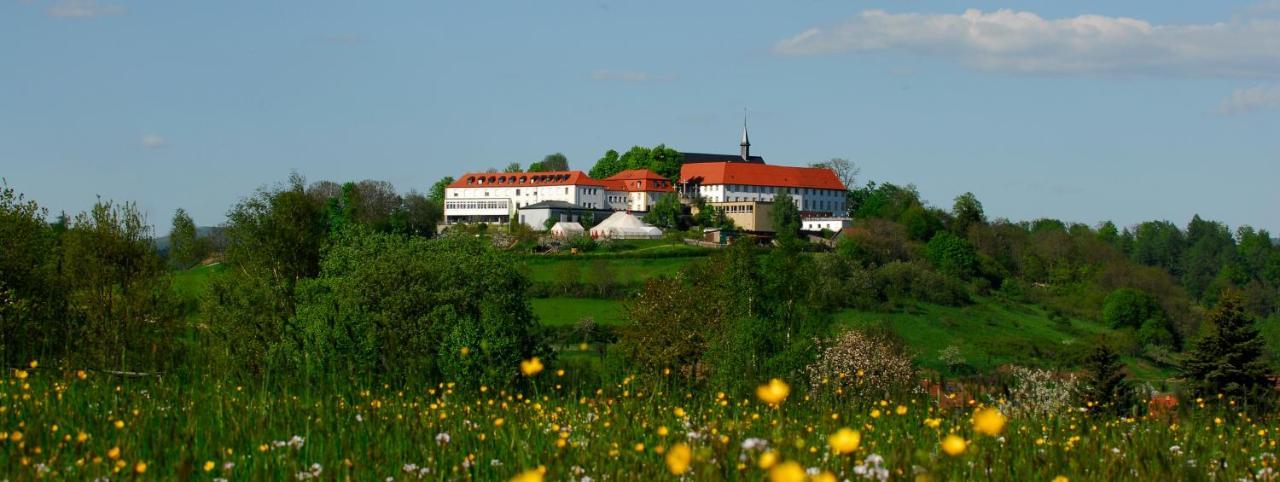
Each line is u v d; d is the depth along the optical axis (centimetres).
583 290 11638
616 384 1861
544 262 14650
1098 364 4550
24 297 4038
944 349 10719
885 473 923
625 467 1087
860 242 16075
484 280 5725
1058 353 10606
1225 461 1204
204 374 2028
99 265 4972
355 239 6412
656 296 6228
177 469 1095
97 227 5228
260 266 7688
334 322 2881
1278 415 1698
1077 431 1493
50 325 3347
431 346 3756
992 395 1928
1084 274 17100
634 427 1358
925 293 13200
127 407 1538
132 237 5353
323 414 1495
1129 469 1153
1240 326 4956
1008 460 1144
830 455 1041
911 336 11250
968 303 13538
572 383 1970
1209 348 4912
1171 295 16150
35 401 1603
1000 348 10844
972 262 16250
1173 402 1961
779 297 6150
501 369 2034
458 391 1889
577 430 1366
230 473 1138
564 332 8306
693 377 2672
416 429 1359
